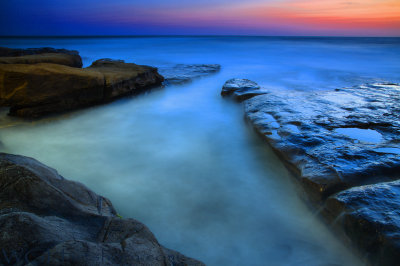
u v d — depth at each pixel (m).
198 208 4.24
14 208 2.34
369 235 2.71
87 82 8.40
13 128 7.00
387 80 15.46
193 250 3.45
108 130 7.57
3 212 2.27
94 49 36.91
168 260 2.37
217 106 10.02
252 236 3.68
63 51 18.73
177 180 5.04
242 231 3.76
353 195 3.16
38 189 2.56
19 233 1.92
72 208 2.62
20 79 7.29
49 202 2.54
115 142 6.76
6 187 2.49
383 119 5.62
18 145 6.29
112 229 2.51
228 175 5.23
